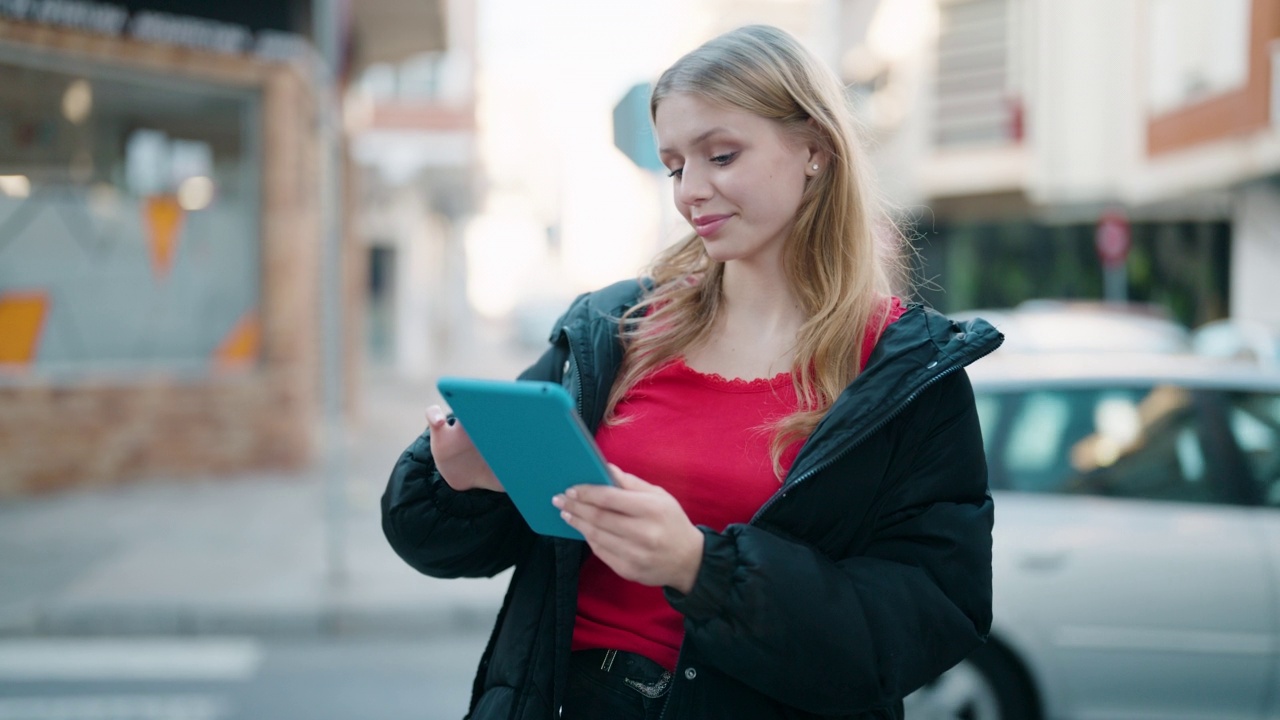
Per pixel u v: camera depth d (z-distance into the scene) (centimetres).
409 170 2123
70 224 938
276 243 1069
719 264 160
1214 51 1410
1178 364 402
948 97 1827
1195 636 362
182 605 616
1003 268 1873
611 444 151
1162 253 1655
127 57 957
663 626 148
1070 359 414
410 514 155
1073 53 1672
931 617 137
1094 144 1666
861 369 148
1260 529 369
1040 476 387
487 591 653
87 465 955
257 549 755
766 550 129
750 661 129
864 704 133
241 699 501
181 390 1009
